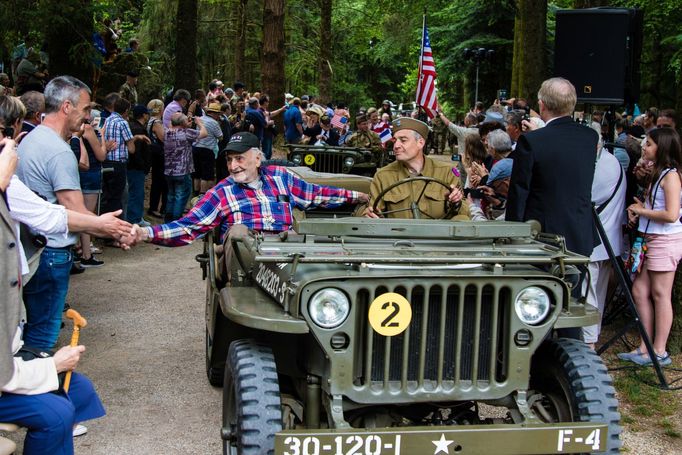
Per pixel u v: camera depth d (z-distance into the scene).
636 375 6.30
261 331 4.36
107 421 5.39
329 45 28.47
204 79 33.75
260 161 5.39
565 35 7.07
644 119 12.20
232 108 18.88
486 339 3.92
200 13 30.05
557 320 3.90
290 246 4.12
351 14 39.91
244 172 5.31
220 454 4.94
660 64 25.77
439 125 27.20
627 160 8.03
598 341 7.15
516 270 3.92
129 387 6.03
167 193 13.36
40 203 4.45
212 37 30.69
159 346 7.05
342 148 13.03
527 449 3.62
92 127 9.25
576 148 5.36
